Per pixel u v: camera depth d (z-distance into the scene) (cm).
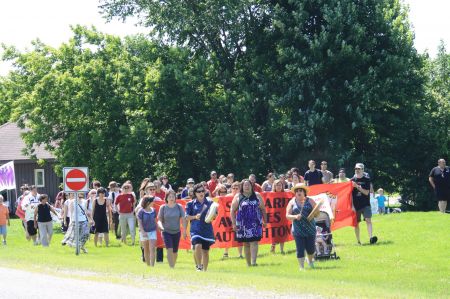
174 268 1759
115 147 4406
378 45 4550
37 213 2733
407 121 4700
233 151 4334
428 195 4791
